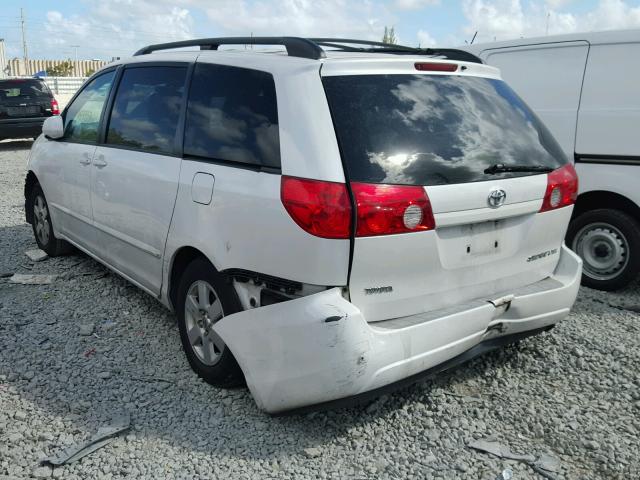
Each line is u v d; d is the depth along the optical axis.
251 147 3.36
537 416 3.55
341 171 2.98
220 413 3.49
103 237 4.89
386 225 3.00
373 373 2.99
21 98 16.05
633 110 5.43
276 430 3.35
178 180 3.78
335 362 2.93
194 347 3.82
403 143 3.15
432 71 3.51
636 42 5.49
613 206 5.70
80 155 5.09
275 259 3.14
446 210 3.16
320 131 3.06
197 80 3.92
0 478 2.92
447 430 3.40
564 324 4.79
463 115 3.45
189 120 3.87
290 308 3.03
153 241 4.09
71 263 5.99
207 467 3.05
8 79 16.06
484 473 3.05
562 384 3.91
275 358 3.08
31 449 3.15
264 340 3.11
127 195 4.34
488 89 3.75
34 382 3.78
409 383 3.24
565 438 3.36
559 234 3.86
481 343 3.58
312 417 3.47
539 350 4.31
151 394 3.68
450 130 3.33
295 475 3.01
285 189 3.07
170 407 3.55
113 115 4.77
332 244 2.95
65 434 3.26
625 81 5.51
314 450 3.18
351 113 3.11
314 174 3.00
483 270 3.45
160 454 3.14
